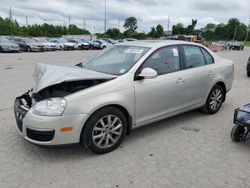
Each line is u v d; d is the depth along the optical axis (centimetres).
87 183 330
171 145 434
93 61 502
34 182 330
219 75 570
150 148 422
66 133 361
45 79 387
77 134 368
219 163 381
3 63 1554
